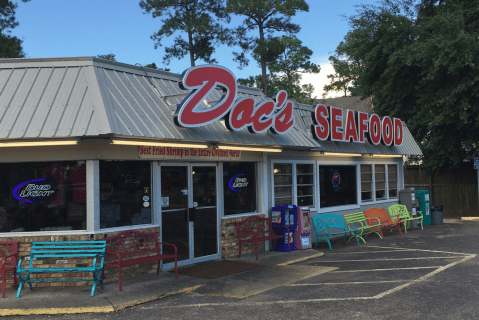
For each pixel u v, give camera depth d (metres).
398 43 22.34
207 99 10.93
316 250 12.46
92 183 8.61
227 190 11.59
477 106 19.89
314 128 13.56
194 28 37.06
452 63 19.20
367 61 23.78
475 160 20.12
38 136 7.59
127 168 9.33
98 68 9.10
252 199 12.32
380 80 23.59
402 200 18.61
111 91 8.77
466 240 14.23
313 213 14.34
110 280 8.78
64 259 8.52
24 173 8.73
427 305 7.15
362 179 16.88
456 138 22.11
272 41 37.38
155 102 9.55
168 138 8.70
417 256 11.56
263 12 37.72
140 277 9.19
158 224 9.76
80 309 7.14
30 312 7.06
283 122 11.80
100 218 8.79
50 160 8.65
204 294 8.15
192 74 9.31
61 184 8.72
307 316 6.78
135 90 9.40
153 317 6.89
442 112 20.52
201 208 10.85
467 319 6.43
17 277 8.47
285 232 12.22
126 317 6.90
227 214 11.55
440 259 11.02
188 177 10.54
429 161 22.61
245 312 7.06
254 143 10.75
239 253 11.34
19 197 8.70
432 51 19.73
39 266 8.48
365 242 14.31
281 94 11.80
